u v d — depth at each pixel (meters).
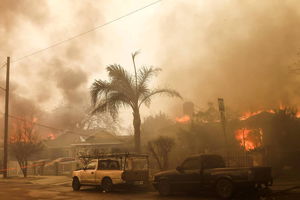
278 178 18.39
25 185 22.67
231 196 13.23
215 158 14.80
